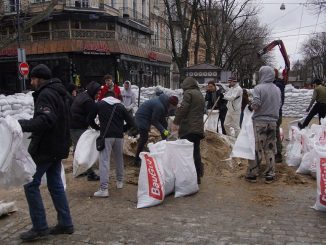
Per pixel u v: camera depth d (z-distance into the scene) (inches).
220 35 1594.5
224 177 298.7
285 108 896.3
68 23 1147.9
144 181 229.1
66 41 1146.0
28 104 464.1
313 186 271.3
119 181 265.0
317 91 426.3
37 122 163.5
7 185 165.6
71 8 1128.8
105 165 246.5
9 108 442.0
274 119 278.8
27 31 1179.9
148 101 308.3
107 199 241.6
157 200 228.4
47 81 175.9
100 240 179.3
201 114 269.1
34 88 177.8
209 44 1432.1
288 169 315.0
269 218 207.8
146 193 227.9
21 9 1108.5
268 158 280.8
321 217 209.6
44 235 181.2
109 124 247.4
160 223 200.4
